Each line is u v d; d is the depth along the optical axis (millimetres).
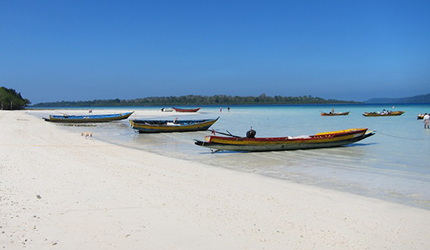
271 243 6863
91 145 21156
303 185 11977
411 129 36250
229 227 7652
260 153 19719
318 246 6785
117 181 11625
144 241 6781
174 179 12234
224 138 19094
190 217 8219
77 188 10570
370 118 58844
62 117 43500
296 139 20469
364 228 7828
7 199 9133
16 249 6230
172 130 31938
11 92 101625
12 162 14336
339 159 17891
